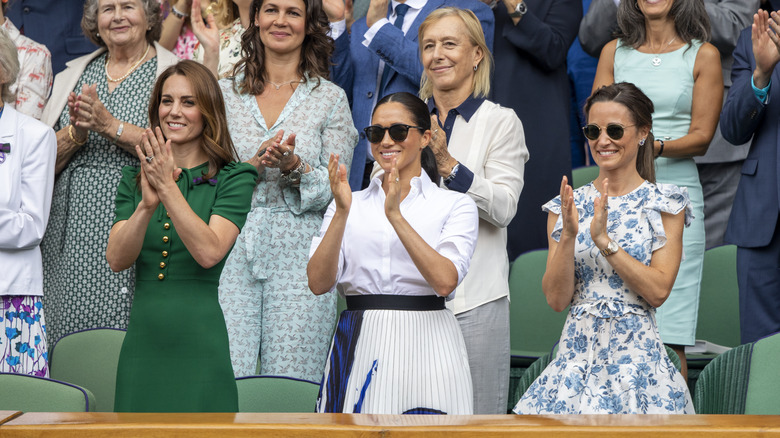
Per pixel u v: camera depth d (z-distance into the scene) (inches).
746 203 674.2
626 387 489.1
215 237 476.7
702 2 725.3
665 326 660.7
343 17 753.6
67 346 603.5
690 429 280.4
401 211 483.5
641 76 724.0
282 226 625.3
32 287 613.6
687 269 674.2
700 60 716.0
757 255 667.4
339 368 463.2
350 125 667.4
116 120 657.6
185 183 500.7
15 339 606.2
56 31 882.1
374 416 307.9
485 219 582.6
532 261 754.8
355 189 736.3
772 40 642.2
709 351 708.0
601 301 505.0
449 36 610.2
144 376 475.2
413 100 492.7
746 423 291.4
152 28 719.7
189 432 286.5
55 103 711.1
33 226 609.3
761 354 522.6
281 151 600.7
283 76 658.2
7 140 608.7
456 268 462.0
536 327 748.6
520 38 756.6
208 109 509.7
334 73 747.4
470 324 567.8
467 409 461.4
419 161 497.7
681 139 697.0
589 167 840.9
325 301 629.9
